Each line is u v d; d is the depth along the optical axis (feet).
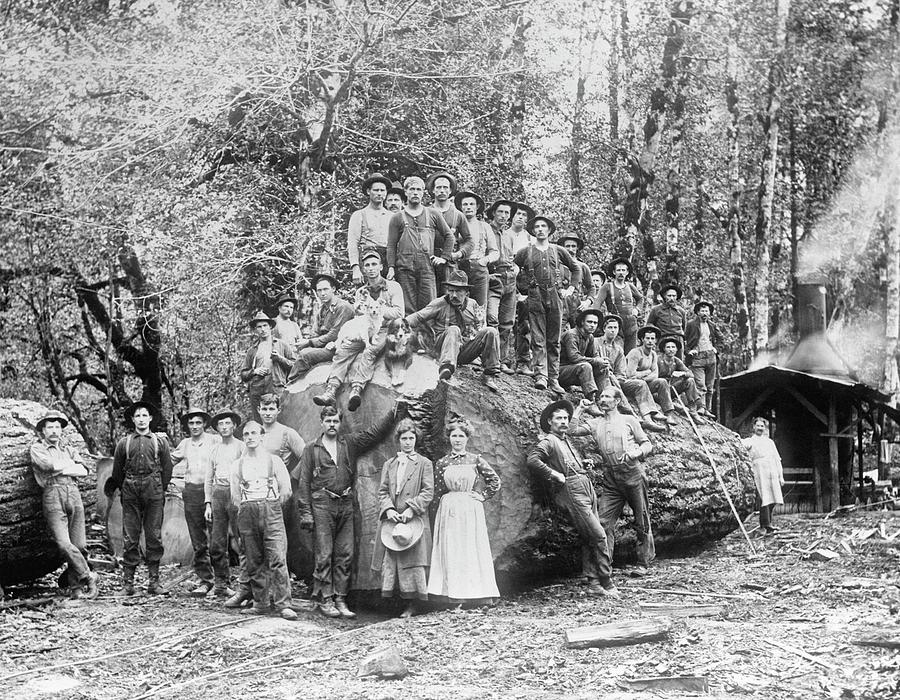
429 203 43.45
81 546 41.14
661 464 48.70
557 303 45.01
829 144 104.01
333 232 68.64
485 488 37.40
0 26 74.02
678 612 35.47
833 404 68.08
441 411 39.06
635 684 25.86
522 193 82.48
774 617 34.01
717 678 26.09
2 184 74.28
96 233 74.13
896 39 100.83
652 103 88.84
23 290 77.92
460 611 35.58
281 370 46.55
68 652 31.71
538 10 81.87
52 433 40.60
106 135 73.72
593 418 44.62
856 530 54.34
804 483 69.51
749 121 102.73
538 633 31.45
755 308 90.43
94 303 81.35
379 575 37.96
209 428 45.78
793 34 100.27
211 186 73.82
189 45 71.92
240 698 26.43
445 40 76.18
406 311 41.29
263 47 73.46
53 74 72.33
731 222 89.76
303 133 74.69
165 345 81.35
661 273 88.63
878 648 28.73
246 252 70.44
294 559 41.86
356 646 31.40
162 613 36.96
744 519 55.93
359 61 69.87
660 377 54.54
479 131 79.41
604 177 94.32
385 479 37.14
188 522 42.09
